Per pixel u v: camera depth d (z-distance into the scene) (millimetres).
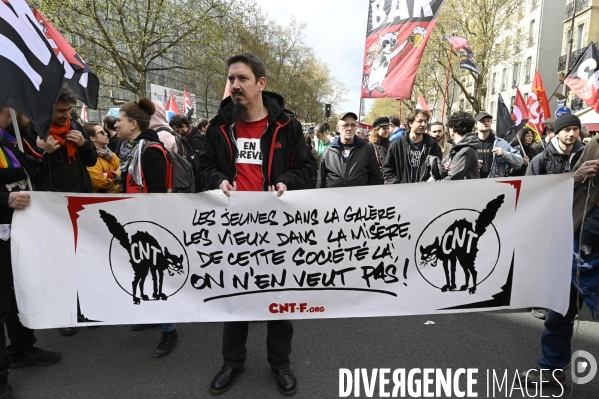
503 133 7281
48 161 3283
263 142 2549
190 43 18156
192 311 2557
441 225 2551
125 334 3529
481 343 3307
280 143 2582
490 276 2584
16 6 2369
